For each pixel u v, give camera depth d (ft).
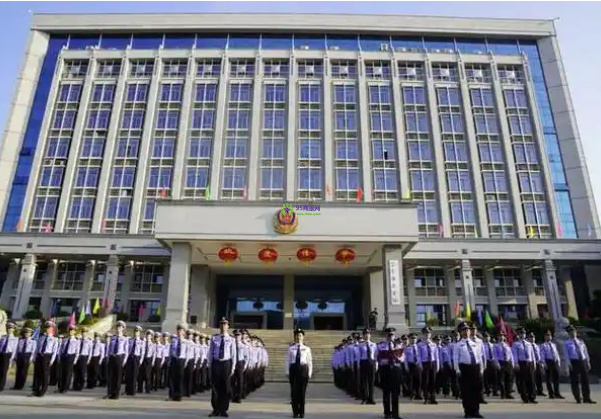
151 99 122.83
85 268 108.88
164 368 48.57
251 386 47.57
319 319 109.50
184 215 81.82
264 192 114.62
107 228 111.45
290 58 128.26
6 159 116.88
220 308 110.11
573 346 39.60
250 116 122.42
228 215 82.02
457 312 102.58
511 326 99.81
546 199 116.26
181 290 79.46
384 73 128.77
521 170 118.73
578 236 114.52
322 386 58.75
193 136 119.85
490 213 114.93
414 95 126.00
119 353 37.76
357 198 113.09
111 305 99.96
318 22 133.28
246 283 111.24
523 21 134.82
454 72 129.39
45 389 37.86
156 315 103.81
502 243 106.11
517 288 110.63
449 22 134.00
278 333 83.10
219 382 28.71
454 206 115.34
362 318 108.58
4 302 105.09
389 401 29.76
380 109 124.26
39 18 131.95
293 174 116.06
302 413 29.19
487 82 128.26
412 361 41.65
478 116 124.06
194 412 29.91
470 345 30.40
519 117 124.16
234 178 115.96
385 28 132.77
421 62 129.49
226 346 29.45
